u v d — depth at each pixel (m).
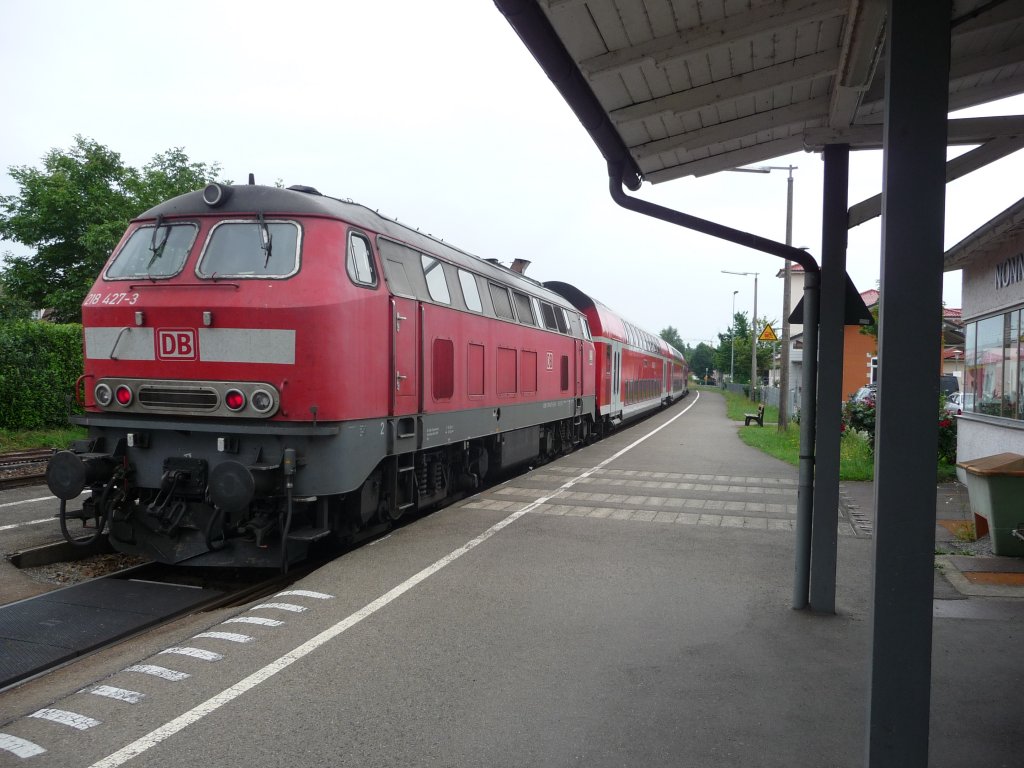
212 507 6.99
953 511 10.32
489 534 8.47
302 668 4.73
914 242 2.78
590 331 20.03
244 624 5.52
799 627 5.57
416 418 8.55
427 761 3.65
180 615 6.34
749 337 58.97
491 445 12.19
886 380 2.81
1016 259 10.62
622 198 5.50
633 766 3.62
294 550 7.24
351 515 7.72
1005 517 7.60
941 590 6.54
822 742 3.85
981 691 4.44
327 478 6.82
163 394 7.00
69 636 5.63
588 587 6.51
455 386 9.78
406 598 6.14
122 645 5.52
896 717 2.85
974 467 8.09
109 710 4.13
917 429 2.80
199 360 6.88
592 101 4.61
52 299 27.36
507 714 4.14
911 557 2.81
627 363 25.17
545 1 3.53
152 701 4.25
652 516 9.75
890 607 2.84
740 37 4.00
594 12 3.70
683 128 5.46
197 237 7.23
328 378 6.79
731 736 3.91
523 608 5.94
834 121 5.34
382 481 8.26
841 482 13.16
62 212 28.50
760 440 21.38
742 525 9.27
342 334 6.91
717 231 5.58
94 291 7.41
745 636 5.37
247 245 7.10
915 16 2.74
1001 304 11.24
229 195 7.36
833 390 5.79
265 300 6.75
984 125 4.61
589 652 5.04
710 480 13.36
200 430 6.84
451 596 6.21
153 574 7.56
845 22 4.13
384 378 7.68
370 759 3.66
